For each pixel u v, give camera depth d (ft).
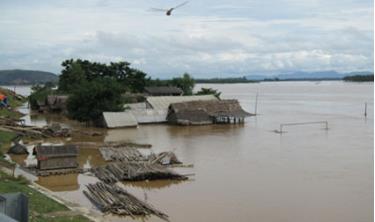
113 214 84.84
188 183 110.52
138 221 81.56
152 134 204.13
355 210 87.56
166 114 251.19
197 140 183.62
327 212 86.53
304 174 118.01
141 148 163.32
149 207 87.61
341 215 84.74
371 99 467.93
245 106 386.32
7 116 263.90
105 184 105.91
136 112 246.27
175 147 165.37
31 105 349.00
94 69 370.94
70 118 266.16
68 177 118.42
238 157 143.64
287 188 104.12
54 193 99.81
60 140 184.34
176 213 86.69
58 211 79.15
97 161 140.77
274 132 206.80
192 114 244.83
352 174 117.50
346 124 235.81
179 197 98.12
